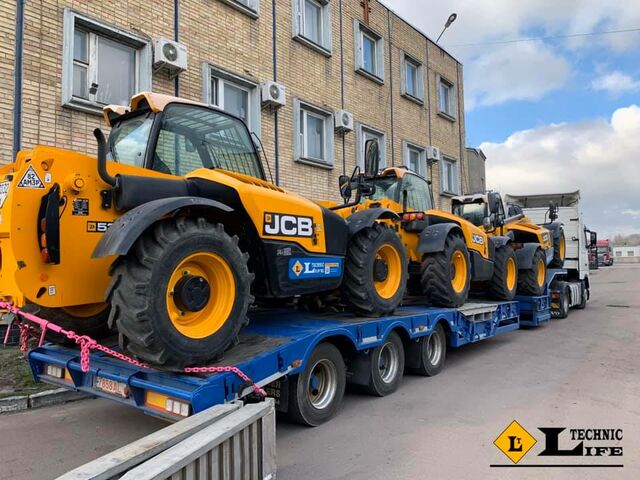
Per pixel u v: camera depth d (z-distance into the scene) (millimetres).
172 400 3152
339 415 4594
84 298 3357
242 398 3414
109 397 3566
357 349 4703
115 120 4414
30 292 3123
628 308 13867
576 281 13609
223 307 3484
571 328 10164
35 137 6582
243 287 3576
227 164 4457
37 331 3932
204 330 3330
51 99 6742
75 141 6980
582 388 5473
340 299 5520
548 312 10555
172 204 3189
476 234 7531
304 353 4043
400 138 14242
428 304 7016
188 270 3340
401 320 5375
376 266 5328
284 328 4453
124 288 3055
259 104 9742
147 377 3344
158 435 2406
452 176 17438
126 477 1935
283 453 3717
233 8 9359
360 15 12867
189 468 2232
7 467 3578
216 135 4410
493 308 7613
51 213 3121
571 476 3344
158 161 3893
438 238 6363
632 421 4406
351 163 12242
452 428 4242
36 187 3154
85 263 3342
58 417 4715
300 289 4316
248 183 4109
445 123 16781
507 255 8570
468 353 7570
